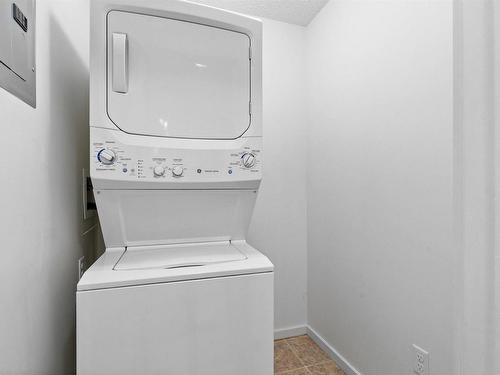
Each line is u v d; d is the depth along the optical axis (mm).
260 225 2559
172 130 1232
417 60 1514
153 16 1194
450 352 1348
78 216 1429
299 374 2111
